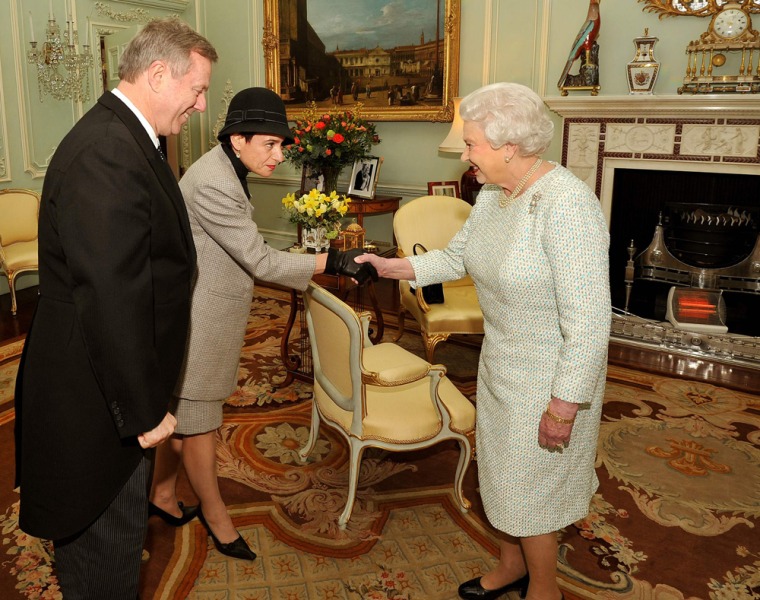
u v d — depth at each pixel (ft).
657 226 16.40
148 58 5.23
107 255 4.65
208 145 24.73
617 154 15.85
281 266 7.38
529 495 6.11
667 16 15.48
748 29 14.42
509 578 7.30
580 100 15.70
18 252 17.66
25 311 17.95
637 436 11.27
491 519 6.41
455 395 8.96
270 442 10.87
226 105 23.98
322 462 10.30
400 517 8.91
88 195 4.69
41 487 5.24
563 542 8.42
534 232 5.59
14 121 19.38
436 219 13.76
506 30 17.85
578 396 5.41
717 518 8.96
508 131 5.53
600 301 5.36
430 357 12.64
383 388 9.05
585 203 5.42
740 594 7.49
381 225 21.44
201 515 8.54
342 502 9.23
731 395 12.96
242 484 9.65
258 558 8.04
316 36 21.07
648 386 13.38
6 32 18.79
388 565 7.96
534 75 17.63
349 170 21.44
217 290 7.17
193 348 7.17
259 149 6.98
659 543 8.41
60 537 5.29
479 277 6.23
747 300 16.28
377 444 8.29
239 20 22.89
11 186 19.56
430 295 12.69
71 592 5.65
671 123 15.01
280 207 23.86
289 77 22.06
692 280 16.10
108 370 4.81
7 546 8.20
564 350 5.46
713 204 15.65
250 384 13.08
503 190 6.17
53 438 5.15
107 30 21.50
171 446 8.18
